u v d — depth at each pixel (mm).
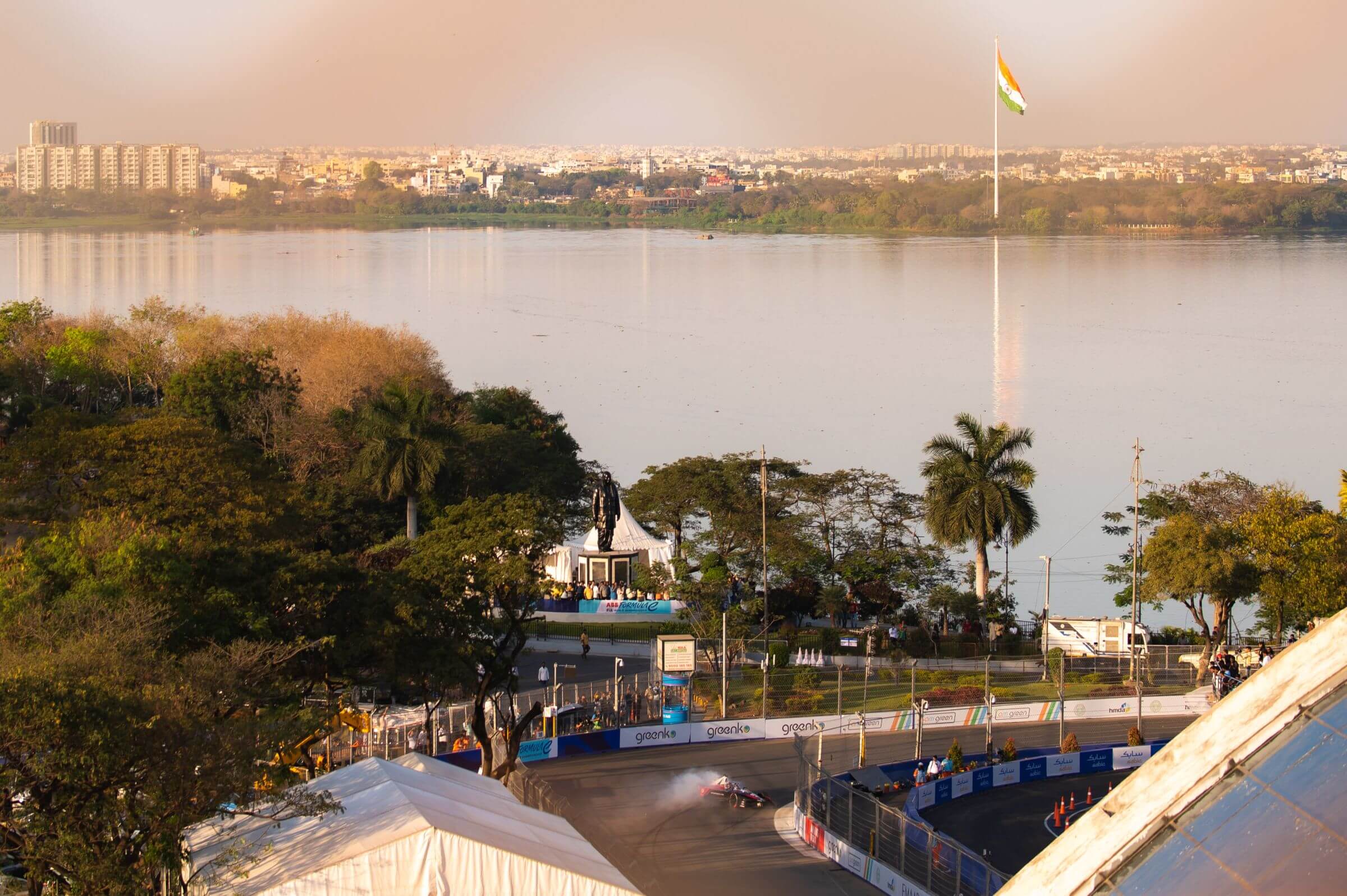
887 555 116438
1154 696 91500
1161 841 22328
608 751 78500
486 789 51719
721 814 67000
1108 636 106188
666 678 84938
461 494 125688
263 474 98562
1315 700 21906
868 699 90688
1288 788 21312
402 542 105125
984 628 111250
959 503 114312
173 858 42375
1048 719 89000
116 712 40625
